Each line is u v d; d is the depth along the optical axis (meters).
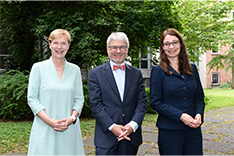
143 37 9.08
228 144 4.66
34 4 8.19
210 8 10.51
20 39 9.39
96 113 2.33
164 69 2.46
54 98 2.41
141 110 2.46
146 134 5.46
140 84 2.58
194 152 2.41
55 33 2.41
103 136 2.37
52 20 7.46
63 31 2.46
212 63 17.03
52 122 2.32
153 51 11.26
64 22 7.42
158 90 2.45
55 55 2.44
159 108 2.40
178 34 2.50
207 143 4.73
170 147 2.39
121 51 2.43
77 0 7.57
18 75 7.50
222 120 7.25
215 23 10.66
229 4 10.10
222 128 6.09
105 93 2.39
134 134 2.44
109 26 7.99
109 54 2.50
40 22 7.82
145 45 9.76
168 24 7.99
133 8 8.30
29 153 2.40
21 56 9.46
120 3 8.38
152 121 7.07
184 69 2.49
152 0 8.20
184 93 2.42
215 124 6.64
